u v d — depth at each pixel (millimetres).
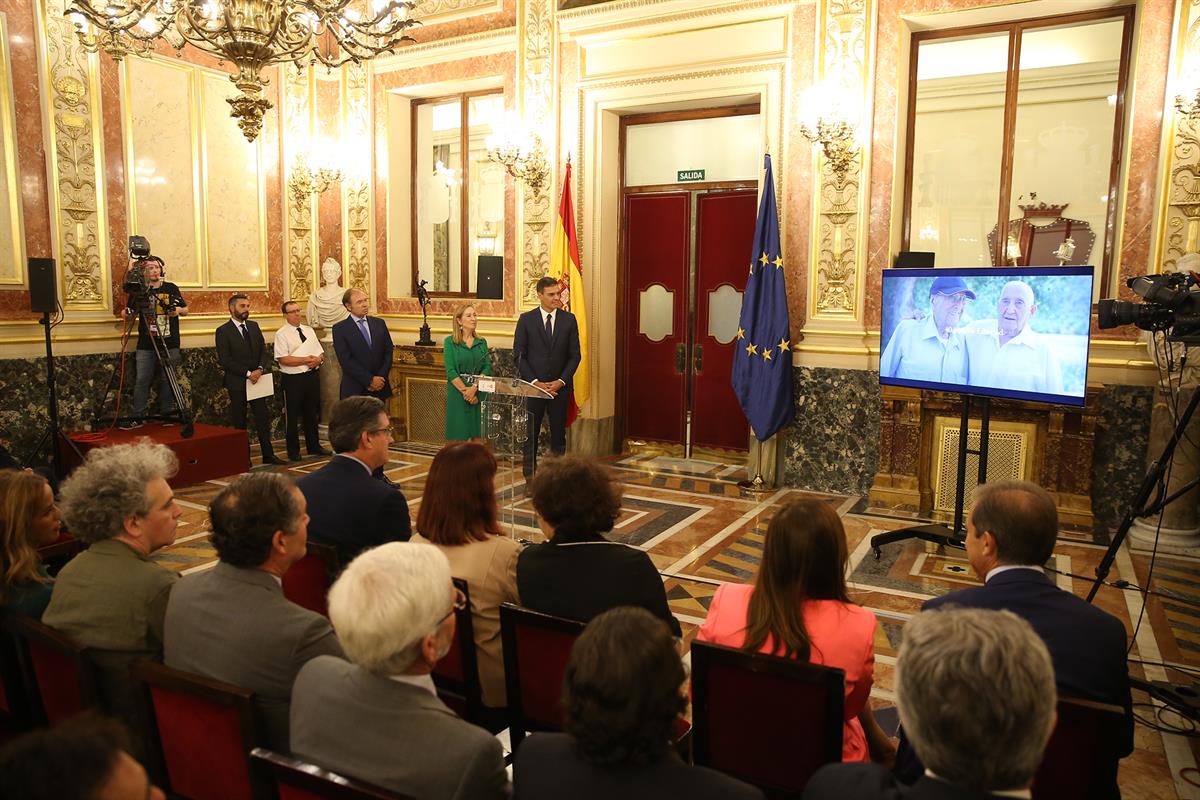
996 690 1076
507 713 2391
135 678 1765
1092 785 1669
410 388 8773
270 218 8742
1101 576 3768
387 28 4695
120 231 7371
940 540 4973
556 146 7805
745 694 1862
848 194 6488
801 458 6824
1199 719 3088
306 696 1563
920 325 5164
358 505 2914
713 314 7840
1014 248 6383
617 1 7289
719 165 7691
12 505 2291
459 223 8812
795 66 6664
